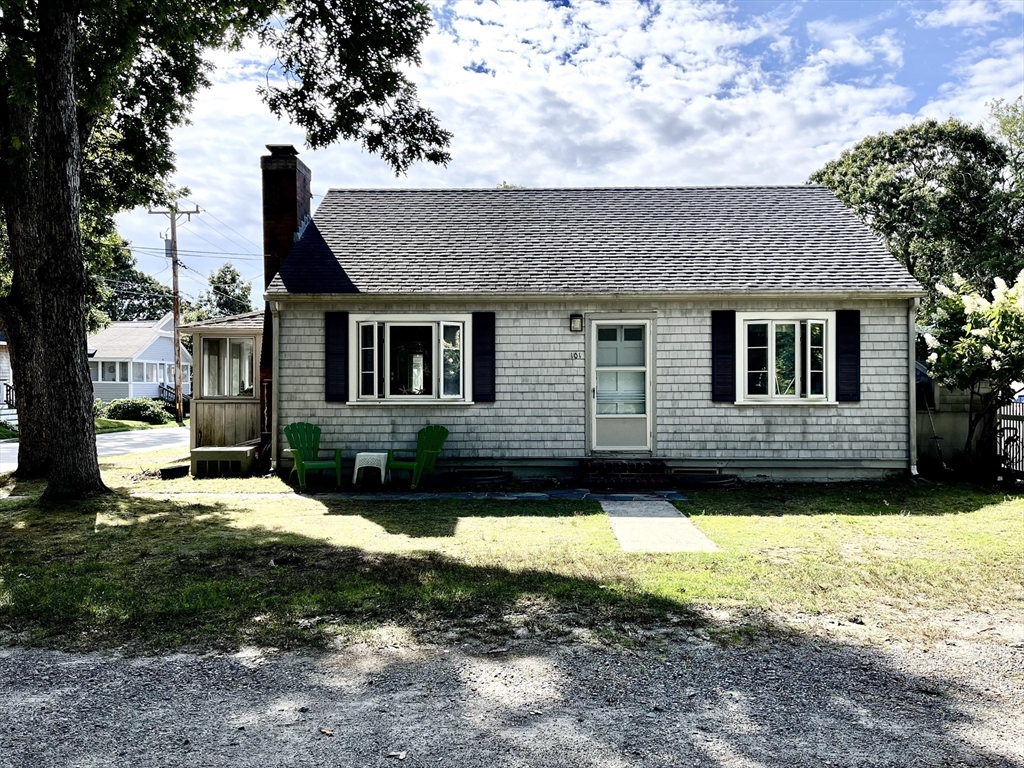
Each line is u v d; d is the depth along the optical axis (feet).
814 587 17.71
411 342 38.63
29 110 37.83
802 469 37.88
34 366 40.91
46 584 18.03
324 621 15.24
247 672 12.53
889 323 37.55
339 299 37.99
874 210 97.09
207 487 36.73
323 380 38.60
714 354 37.91
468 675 12.36
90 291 32.83
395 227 43.60
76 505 29.89
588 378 38.37
